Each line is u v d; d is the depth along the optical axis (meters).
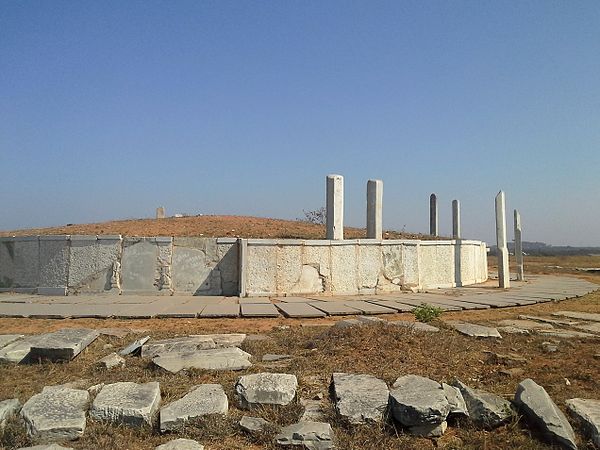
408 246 17.22
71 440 5.04
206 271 15.54
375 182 17.47
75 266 15.44
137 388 5.87
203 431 5.19
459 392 5.86
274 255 15.38
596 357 7.64
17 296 14.97
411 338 8.13
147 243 15.47
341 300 14.43
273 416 5.50
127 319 11.23
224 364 7.03
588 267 35.09
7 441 4.92
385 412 5.47
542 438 5.24
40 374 6.91
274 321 11.11
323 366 7.00
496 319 11.43
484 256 22.95
